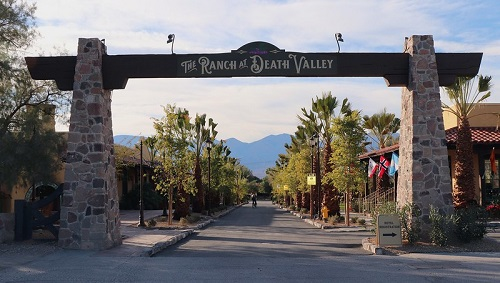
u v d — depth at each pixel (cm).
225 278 1104
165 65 1691
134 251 1553
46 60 1670
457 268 1215
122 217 3562
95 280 1077
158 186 2883
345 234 2412
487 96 2795
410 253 1494
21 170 2081
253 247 1820
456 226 1609
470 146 2803
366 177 2959
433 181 1653
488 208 2833
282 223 3406
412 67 1684
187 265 1296
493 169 3111
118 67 1678
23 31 2270
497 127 3173
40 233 1850
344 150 2841
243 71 1694
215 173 4772
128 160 4241
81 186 1614
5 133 2073
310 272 1179
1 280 1077
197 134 4234
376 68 1698
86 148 1627
